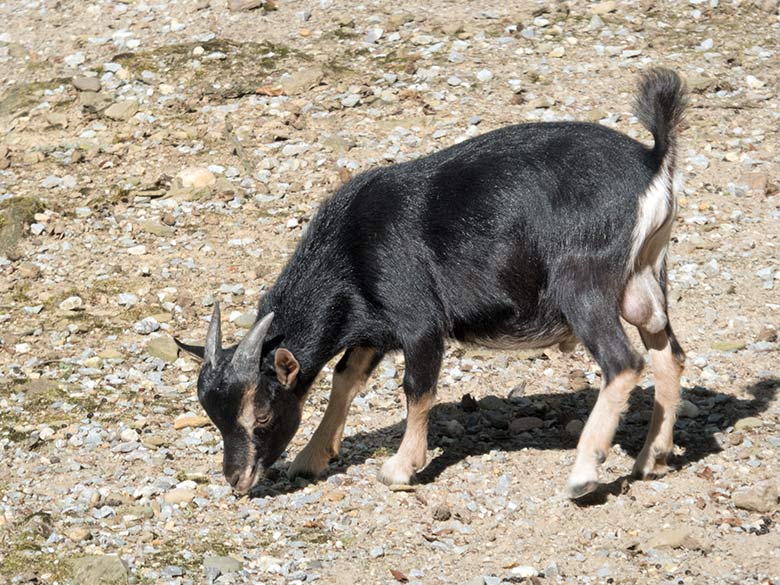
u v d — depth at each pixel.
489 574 9.21
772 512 9.87
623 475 10.59
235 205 15.65
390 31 19.41
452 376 12.47
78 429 11.63
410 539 9.79
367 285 10.35
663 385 10.37
